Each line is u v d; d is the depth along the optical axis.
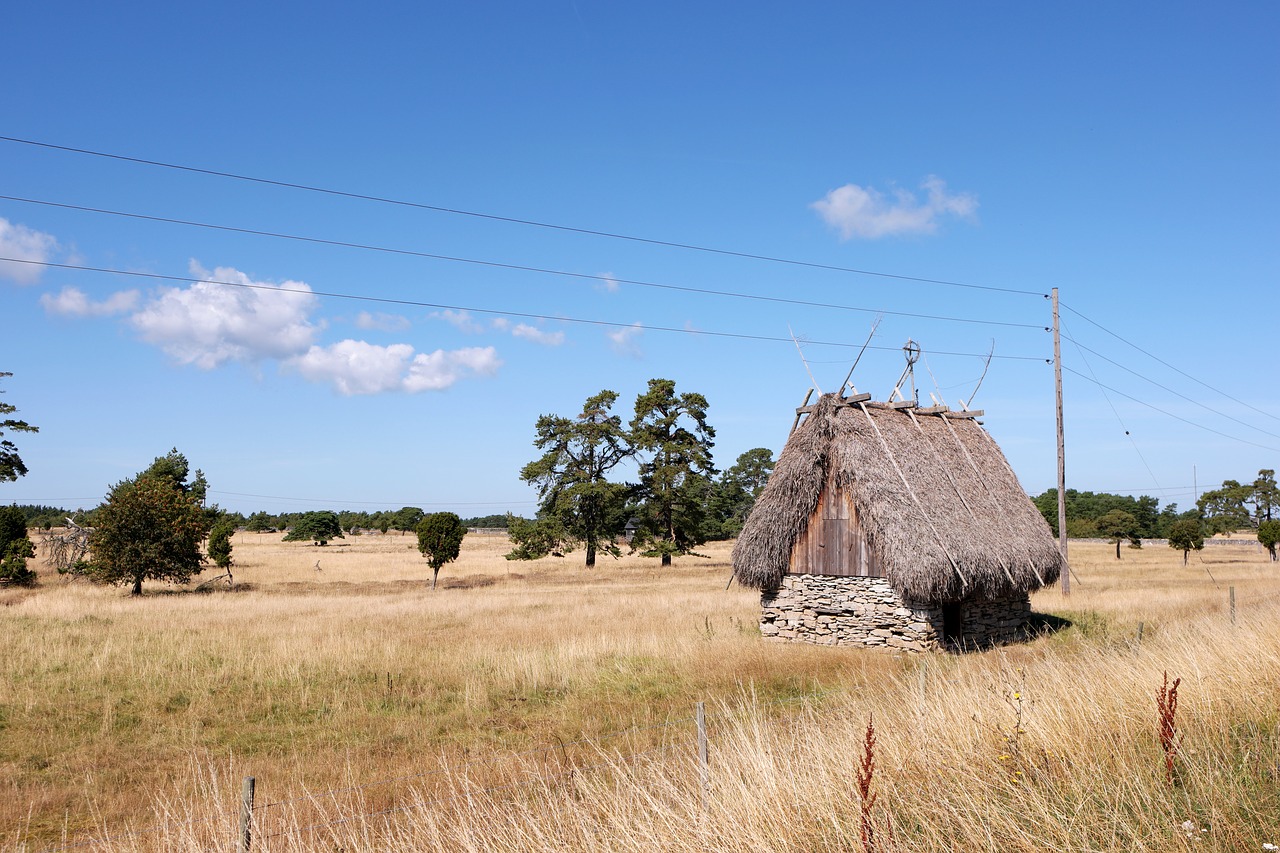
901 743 7.53
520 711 13.95
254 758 11.40
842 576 20.77
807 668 16.44
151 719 13.55
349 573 49.25
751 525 22.19
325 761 11.02
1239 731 7.69
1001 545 21.78
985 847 5.51
